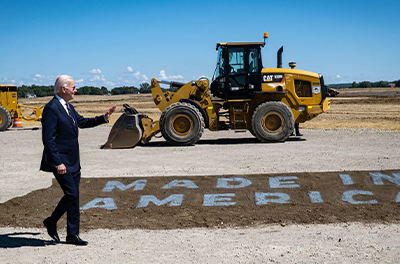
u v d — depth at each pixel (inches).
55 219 184.4
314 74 523.8
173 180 295.9
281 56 541.3
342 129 633.0
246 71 504.4
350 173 298.5
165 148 479.8
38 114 840.9
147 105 1551.4
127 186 286.0
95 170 346.6
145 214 235.3
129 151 461.1
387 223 211.0
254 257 163.0
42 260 165.0
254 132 501.4
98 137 615.2
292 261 157.1
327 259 158.4
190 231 207.0
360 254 163.8
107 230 211.2
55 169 173.8
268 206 243.0
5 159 421.1
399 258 158.2
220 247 178.5
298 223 215.2
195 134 493.4
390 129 632.4
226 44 499.8
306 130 642.2
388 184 275.6
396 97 1578.5
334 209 235.1
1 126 743.7
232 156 403.9
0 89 802.2
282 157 387.2
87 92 4106.8
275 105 498.0
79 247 182.9
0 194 280.1
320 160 363.9
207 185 283.0
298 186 275.7
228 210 238.1
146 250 177.2
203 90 509.4
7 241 193.0
